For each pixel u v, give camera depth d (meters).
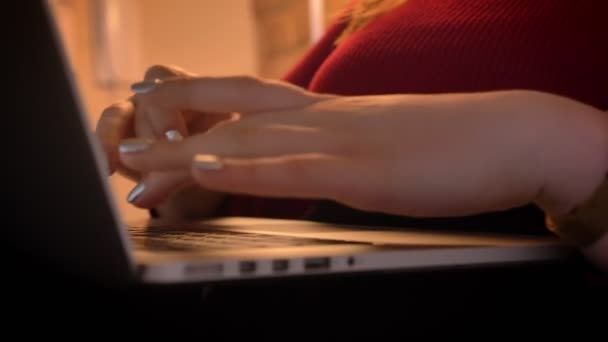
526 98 0.39
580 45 0.64
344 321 0.34
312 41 1.71
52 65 0.25
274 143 0.37
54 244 0.28
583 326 0.40
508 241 0.43
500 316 0.38
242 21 2.17
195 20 2.17
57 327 0.29
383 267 0.35
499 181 0.36
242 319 0.32
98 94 1.95
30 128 0.26
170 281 0.30
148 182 0.55
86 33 1.94
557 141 0.38
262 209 0.87
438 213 0.37
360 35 0.82
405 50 0.76
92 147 0.26
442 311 0.37
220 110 0.41
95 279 0.28
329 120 0.38
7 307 0.28
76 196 0.27
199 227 0.62
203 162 0.35
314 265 0.33
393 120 0.37
